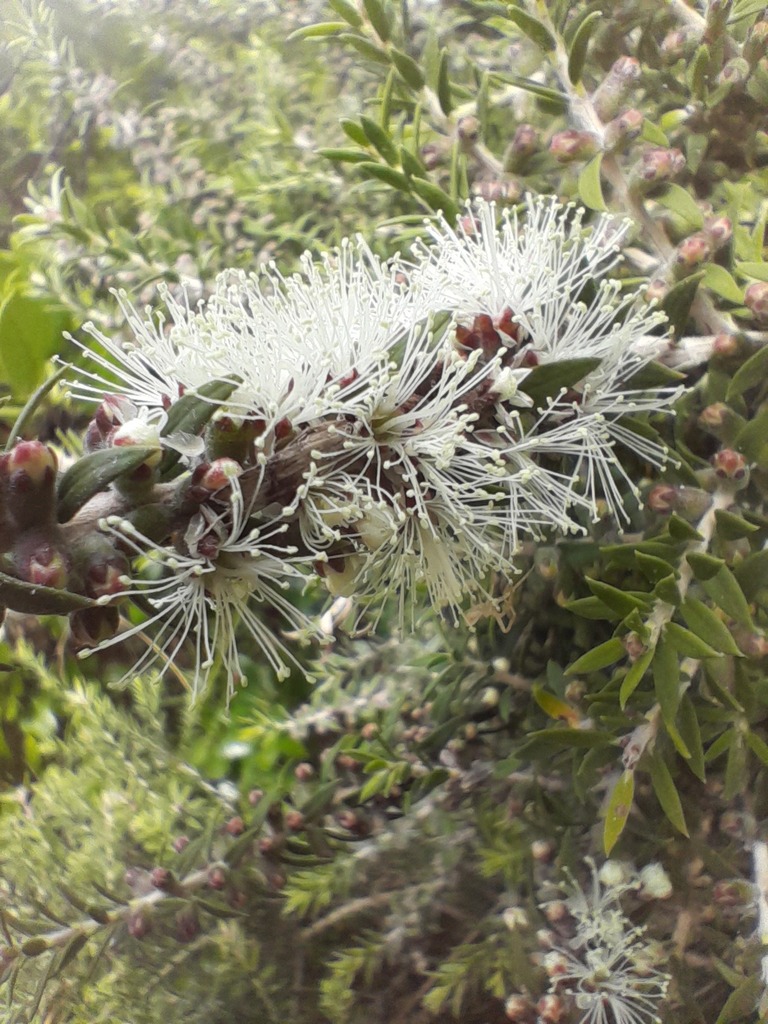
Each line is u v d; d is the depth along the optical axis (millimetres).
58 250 170
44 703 154
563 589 115
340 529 81
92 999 126
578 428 90
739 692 98
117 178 189
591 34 108
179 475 75
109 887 130
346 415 81
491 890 128
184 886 120
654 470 114
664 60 118
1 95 188
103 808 135
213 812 133
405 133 131
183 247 165
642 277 110
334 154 119
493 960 118
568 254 96
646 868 110
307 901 124
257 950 127
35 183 191
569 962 112
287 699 159
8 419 160
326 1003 123
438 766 129
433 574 90
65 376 163
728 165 122
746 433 99
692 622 93
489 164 122
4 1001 127
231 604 89
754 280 101
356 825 130
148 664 82
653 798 115
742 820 111
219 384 73
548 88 112
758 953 103
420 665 135
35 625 154
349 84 168
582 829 121
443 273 95
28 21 179
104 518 68
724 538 96
